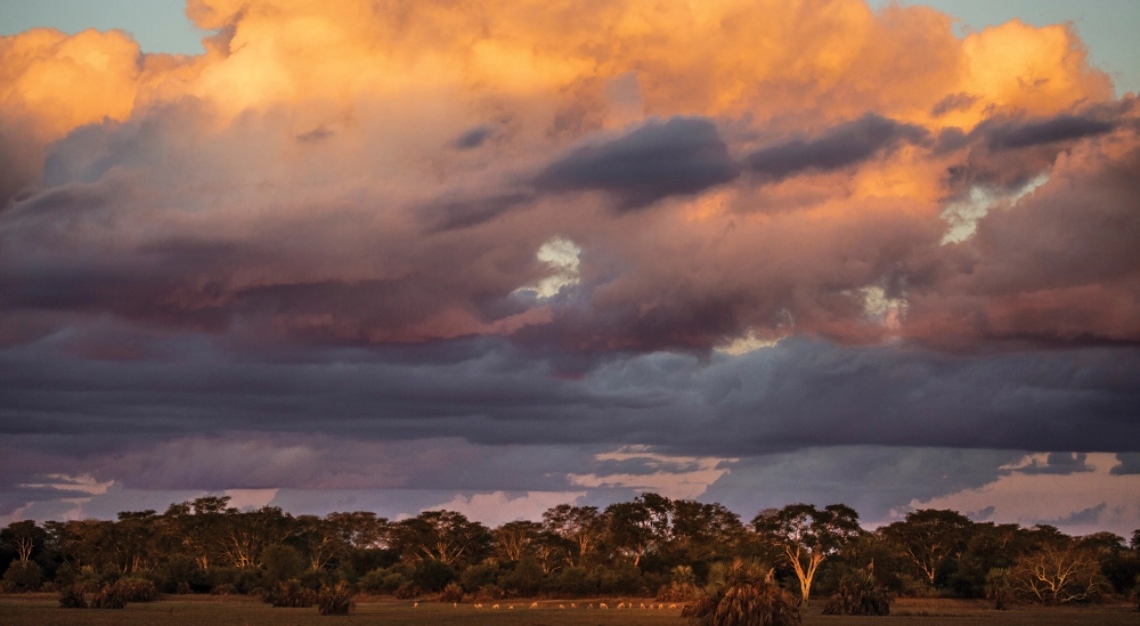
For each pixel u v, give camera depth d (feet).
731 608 290.56
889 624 367.04
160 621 369.91
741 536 633.20
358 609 481.05
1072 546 552.41
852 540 574.15
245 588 615.98
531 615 422.82
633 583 595.06
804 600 475.31
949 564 619.26
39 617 390.21
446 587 583.99
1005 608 506.07
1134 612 470.80
